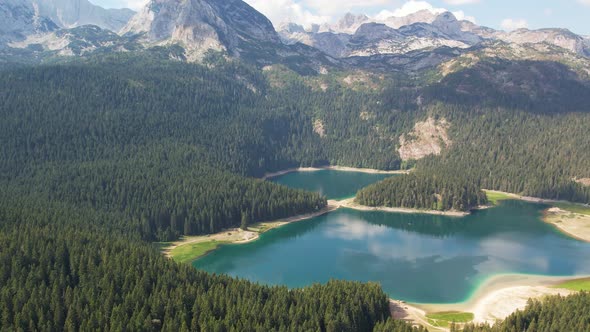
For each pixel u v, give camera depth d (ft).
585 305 501.97
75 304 478.59
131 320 456.04
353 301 517.55
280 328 451.12
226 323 454.81
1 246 554.05
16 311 460.96
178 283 528.63
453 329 496.23
